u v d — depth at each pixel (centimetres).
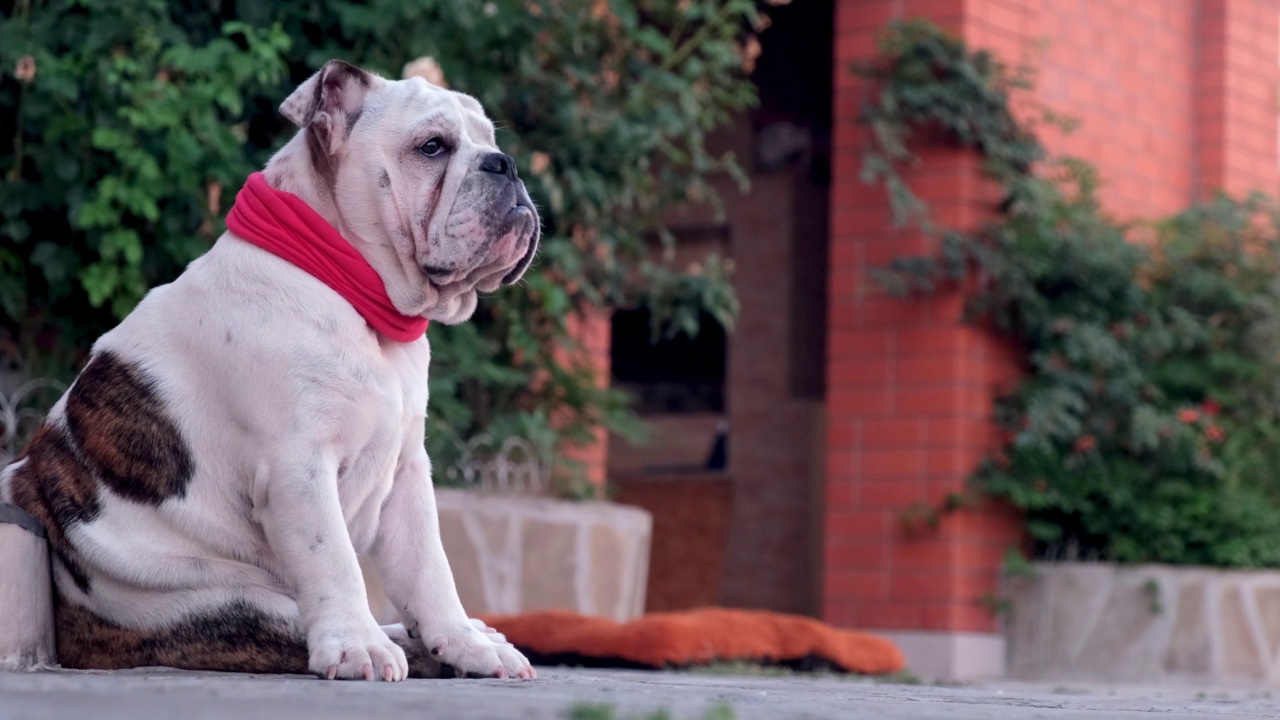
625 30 838
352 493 376
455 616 386
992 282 995
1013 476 986
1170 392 1043
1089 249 1005
